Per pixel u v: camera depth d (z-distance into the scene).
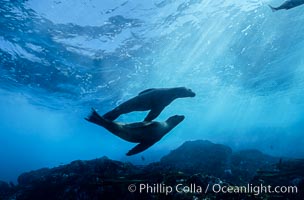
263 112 59.28
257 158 21.95
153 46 18.73
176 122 4.76
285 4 4.24
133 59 20.41
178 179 8.75
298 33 19.52
